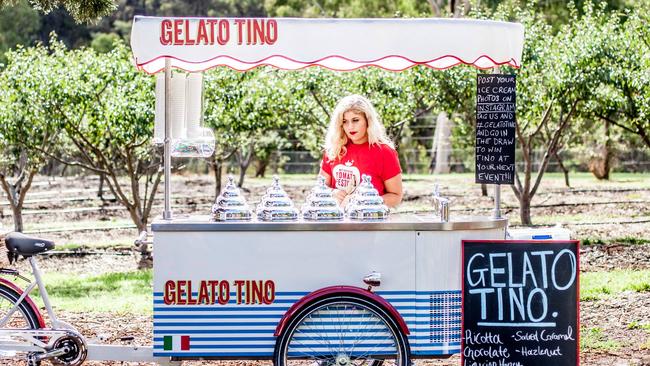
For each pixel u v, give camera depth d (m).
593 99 13.97
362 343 5.39
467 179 27.36
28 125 12.49
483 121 5.74
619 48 13.70
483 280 5.39
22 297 5.56
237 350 5.35
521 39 5.55
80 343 5.46
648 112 13.26
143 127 12.17
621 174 30.27
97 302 9.61
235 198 5.42
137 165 13.79
